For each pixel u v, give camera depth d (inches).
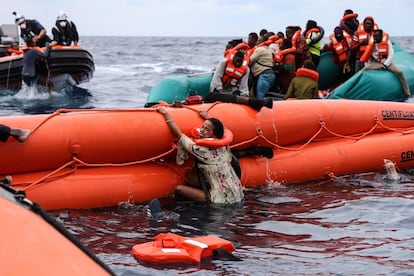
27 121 244.1
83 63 643.5
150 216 239.6
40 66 626.5
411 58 538.0
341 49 508.4
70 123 249.8
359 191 285.9
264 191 283.0
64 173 247.1
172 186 266.8
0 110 538.0
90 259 94.3
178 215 241.8
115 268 179.5
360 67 496.4
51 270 84.0
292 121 304.8
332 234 219.5
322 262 189.8
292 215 244.1
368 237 216.1
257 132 291.6
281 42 468.1
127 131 257.3
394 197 273.6
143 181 260.5
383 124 342.0
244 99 296.8
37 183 239.5
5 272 82.7
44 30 644.1
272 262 188.7
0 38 719.7
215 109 286.5
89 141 249.8
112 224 227.6
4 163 236.1
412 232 221.9
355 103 337.1
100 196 248.2
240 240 211.5
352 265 187.3
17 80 636.1
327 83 520.4
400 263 189.8
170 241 194.2
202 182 263.3
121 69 1043.9
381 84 458.6
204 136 263.6
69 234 103.7
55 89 647.1
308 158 305.9
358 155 319.3
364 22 494.0
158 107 272.2
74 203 243.0
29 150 238.7
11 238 90.1
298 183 300.8
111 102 599.2
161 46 2301.9
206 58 1438.2
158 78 858.8
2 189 113.5
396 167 332.2
